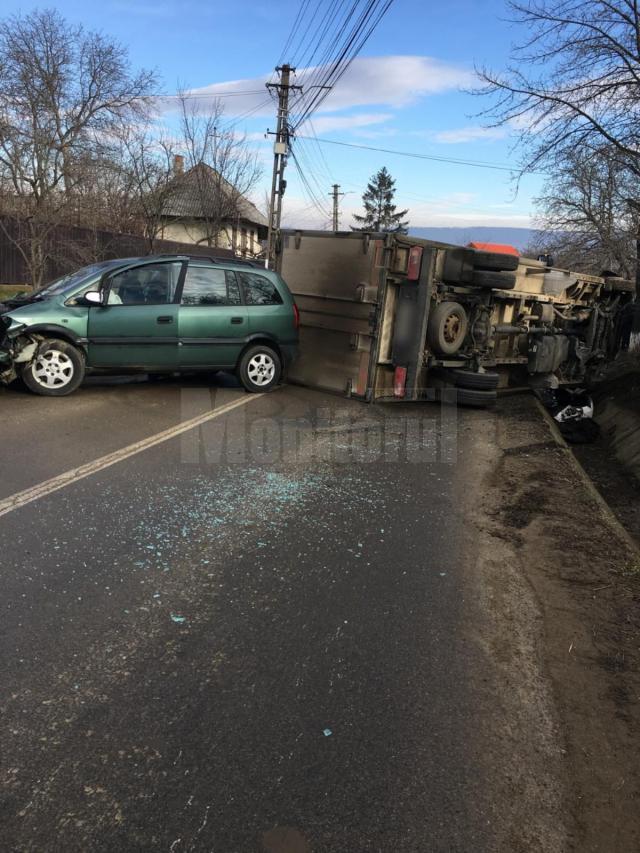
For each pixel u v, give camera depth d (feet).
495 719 9.48
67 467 18.76
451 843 7.38
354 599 12.55
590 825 7.81
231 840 7.20
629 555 15.46
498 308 34.58
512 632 11.85
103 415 24.88
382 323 29.55
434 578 13.70
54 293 27.55
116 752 8.34
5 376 26.84
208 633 11.07
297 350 32.09
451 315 30.12
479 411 32.22
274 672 10.14
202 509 16.52
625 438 31.17
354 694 9.75
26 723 8.73
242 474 19.52
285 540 15.05
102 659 10.17
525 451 24.59
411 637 11.39
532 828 7.68
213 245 111.45
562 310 40.34
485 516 17.63
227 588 12.62
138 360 27.94
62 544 13.96
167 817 7.45
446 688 10.07
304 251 32.65
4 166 64.44
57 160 68.80
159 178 90.84
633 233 46.83
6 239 63.52
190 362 29.07
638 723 9.66
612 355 46.26
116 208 86.63
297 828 7.40
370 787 8.05
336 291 30.99
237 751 8.48
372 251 29.22
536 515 17.79
